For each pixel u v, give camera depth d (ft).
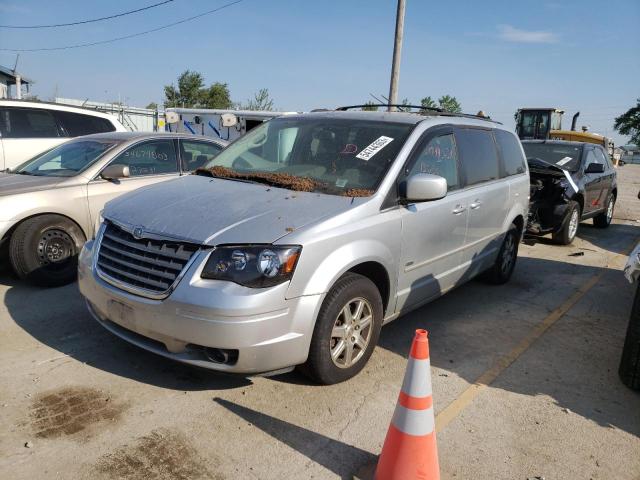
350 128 15.42
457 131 16.92
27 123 28.43
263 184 13.93
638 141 222.89
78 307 16.70
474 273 18.66
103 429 10.64
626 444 11.27
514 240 21.66
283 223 11.50
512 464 10.38
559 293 21.45
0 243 17.52
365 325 12.97
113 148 20.63
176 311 10.77
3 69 90.74
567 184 29.94
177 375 12.83
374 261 12.78
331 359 12.14
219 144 24.54
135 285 11.61
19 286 18.48
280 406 11.78
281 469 9.80
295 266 11.00
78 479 9.27
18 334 14.60
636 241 34.50
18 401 11.41
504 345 16.02
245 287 10.66
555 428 11.70
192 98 133.39
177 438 10.49
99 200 19.45
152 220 12.03
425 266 15.07
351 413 11.69
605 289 22.40
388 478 9.29
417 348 9.14
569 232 30.83
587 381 13.99
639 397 13.30
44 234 18.07
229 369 10.91
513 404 12.59
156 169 21.79
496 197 18.66
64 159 20.89
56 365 13.00
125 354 13.70
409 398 9.16
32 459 9.68
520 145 22.09
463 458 10.46
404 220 13.67
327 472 9.80
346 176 13.85
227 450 10.23
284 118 17.22
